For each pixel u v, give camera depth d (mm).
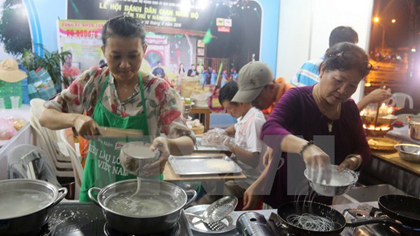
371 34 2791
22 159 1195
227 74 4242
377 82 2814
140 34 1104
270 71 1369
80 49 3604
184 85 3775
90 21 3596
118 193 895
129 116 1220
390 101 2486
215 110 4230
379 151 2109
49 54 3520
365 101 2096
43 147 1551
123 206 845
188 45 4055
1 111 2877
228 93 1415
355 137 1392
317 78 2189
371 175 2207
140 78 1235
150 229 757
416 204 1075
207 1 4039
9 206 779
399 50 2750
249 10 4180
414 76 2680
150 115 1243
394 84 2805
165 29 3951
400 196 1099
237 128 1241
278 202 1162
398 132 2414
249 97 1325
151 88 1237
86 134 1082
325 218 991
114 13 3756
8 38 3453
